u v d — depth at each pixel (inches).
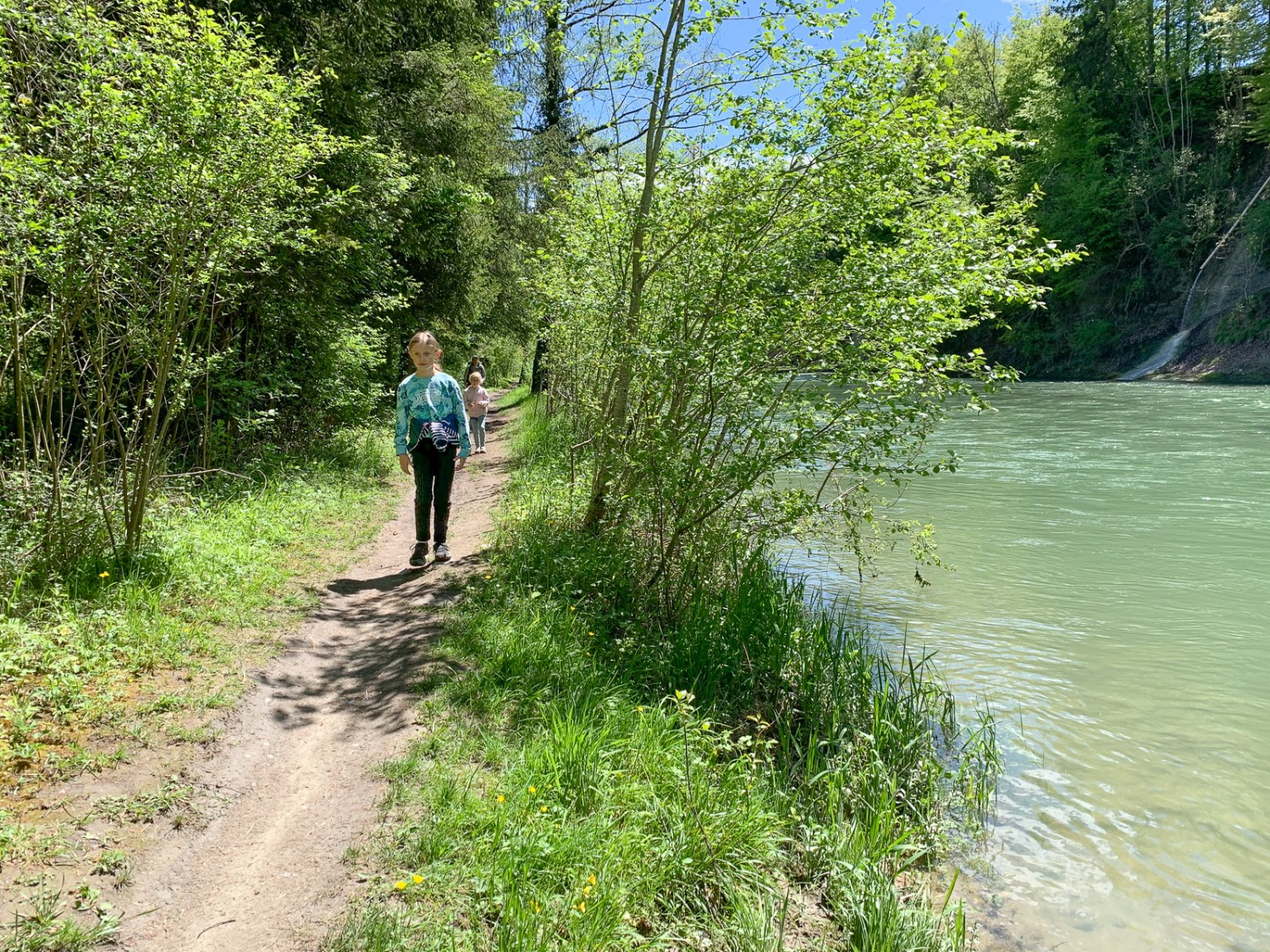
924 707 179.6
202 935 89.2
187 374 206.4
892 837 133.3
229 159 183.8
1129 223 1594.5
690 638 193.6
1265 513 383.2
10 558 171.8
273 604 197.5
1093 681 201.0
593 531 271.1
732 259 216.1
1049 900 121.4
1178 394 1021.8
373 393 512.1
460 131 536.1
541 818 110.7
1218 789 152.9
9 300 173.6
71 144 172.6
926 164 207.8
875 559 319.9
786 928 107.0
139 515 191.9
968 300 199.5
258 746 132.3
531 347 1008.2
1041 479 479.5
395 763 126.7
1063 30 1782.7
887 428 198.2
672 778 127.6
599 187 273.4
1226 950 111.3
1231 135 1577.3
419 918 93.0
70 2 181.9
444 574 240.8
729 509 225.0
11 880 92.0
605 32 251.6
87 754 119.2
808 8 209.2
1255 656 216.4
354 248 414.0
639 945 94.5
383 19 415.5
